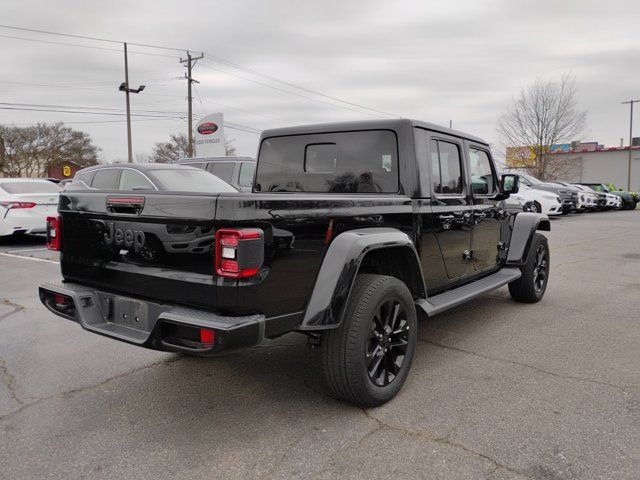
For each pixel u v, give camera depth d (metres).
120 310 3.17
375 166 4.04
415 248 3.76
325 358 3.10
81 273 3.40
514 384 3.63
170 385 3.67
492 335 4.80
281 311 2.79
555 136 38.59
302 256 2.88
